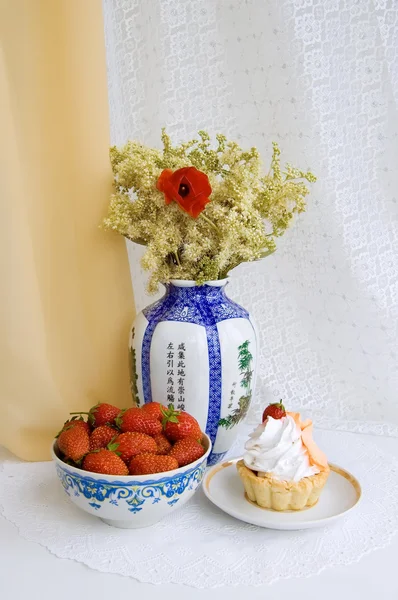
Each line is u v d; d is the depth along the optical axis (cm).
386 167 128
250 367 109
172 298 108
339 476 106
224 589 79
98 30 109
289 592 79
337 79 125
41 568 83
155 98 130
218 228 102
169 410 96
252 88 129
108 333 120
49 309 115
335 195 129
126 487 84
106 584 80
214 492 101
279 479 94
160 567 83
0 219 104
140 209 105
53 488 106
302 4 123
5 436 114
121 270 121
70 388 118
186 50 128
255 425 136
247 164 110
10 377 110
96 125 111
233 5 125
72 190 112
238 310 110
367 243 131
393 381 136
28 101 108
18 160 107
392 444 126
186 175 95
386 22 122
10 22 105
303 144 128
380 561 85
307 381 141
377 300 133
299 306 138
